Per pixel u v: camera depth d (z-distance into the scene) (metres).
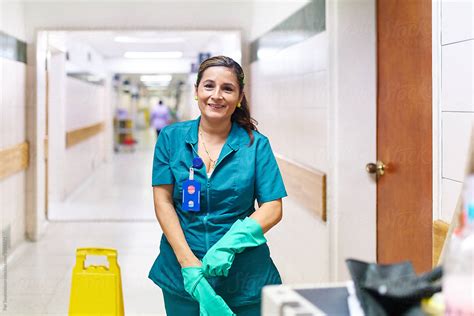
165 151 1.71
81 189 7.09
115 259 1.93
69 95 6.45
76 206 5.70
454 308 0.74
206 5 4.16
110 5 4.23
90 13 4.29
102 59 9.78
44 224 4.53
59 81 6.03
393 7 2.30
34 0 4.33
